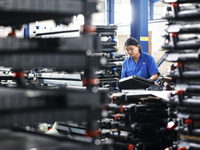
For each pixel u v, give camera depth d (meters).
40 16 2.39
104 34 5.39
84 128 4.03
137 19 8.08
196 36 2.88
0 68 5.50
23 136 2.35
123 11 20.16
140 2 8.03
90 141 2.17
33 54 2.12
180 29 2.90
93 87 2.27
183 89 2.86
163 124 3.51
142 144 3.39
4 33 4.07
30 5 2.01
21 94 1.97
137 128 3.40
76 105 2.10
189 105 2.82
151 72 5.50
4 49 2.12
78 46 2.18
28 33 4.89
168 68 3.01
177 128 2.93
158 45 9.22
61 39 2.15
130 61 5.70
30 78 5.36
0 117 1.93
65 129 4.35
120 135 3.51
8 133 2.44
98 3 2.25
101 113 2.19
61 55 2.16
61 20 2.72
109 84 5.26
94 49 2.23
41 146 2.06
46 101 2.03
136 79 4.06
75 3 2.13
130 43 5.44
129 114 3.48
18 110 1.96
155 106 3.54
